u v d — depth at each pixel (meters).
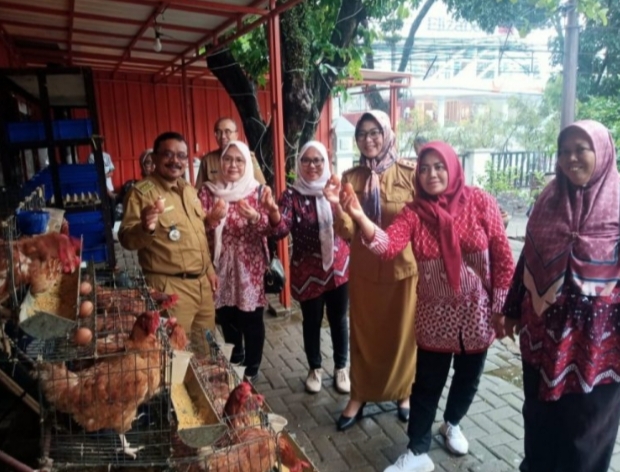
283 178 5.25
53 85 4.41
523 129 15.20
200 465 1.49
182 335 2.15
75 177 4.31
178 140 2.94
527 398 2.29
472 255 2.47
